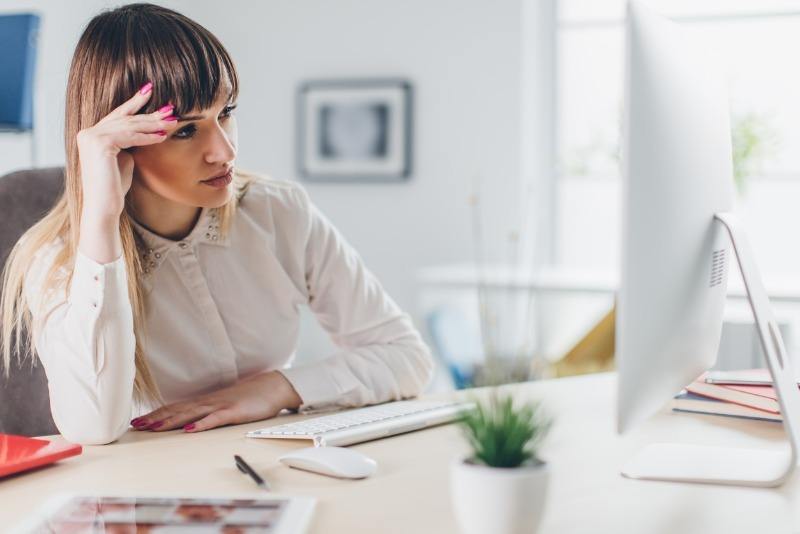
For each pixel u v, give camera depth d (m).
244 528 0.74
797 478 0.91
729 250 1.02
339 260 1.48
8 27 2.53
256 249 1.40
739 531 0.75
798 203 3.35
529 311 0.94
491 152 3.65
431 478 0.91
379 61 3.78
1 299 1.44
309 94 3.87
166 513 0.78
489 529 0.67
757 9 3.38
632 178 0.78
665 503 0.82
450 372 3.32
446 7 3.68
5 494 0.87
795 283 3.03
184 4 3.98
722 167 0.97
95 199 1.11
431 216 3.73
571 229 3.73
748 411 1.15
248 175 1.48
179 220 1.33
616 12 3.65
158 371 1.34
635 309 0.80
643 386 0.83
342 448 0.96
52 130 3.36
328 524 0.76
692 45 0.95
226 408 1.20
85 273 1.11
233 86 1.16
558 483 0.89
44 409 1.48
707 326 0.99
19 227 1.48
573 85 3.72
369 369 1.35
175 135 1.15
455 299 3.44
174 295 1.34
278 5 3.91
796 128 3.36
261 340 1.42
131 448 1.06
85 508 0.79
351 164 3.82
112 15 1.18
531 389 1.38
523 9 3.59
